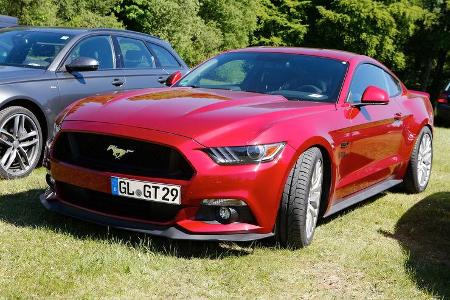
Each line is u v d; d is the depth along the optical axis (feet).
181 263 12.38
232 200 12.38
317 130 13.99
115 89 22.86
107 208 13.15
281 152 12.85
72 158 13.37
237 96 15.12
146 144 12.53
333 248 14.29
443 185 24.02
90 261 11.82
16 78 19.52
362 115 16.51
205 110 13.44
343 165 15.52
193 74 17.84
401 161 20.04
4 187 17.72
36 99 19.80
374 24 131.75
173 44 119.65
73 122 13.41
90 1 113.19
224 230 12.45
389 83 20.06
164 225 12.53
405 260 13.98
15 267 11.36
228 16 140.67
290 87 16.25
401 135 19.53
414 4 134.41
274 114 13.61
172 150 12.29
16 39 22.17
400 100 20.25
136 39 25.13
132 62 24.36
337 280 12.39
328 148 14.35
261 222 12.78
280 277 12.18
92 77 22.08
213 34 130.21
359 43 133.59
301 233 13.64
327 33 135.13
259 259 13.03
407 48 136.15
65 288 10.61
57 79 20.71
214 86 16.81
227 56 18.19
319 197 14.49
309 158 13.58
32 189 17.58
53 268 11.44
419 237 16.30
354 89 16.88
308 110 14.53
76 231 13.78
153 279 11.43
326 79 16.49
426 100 22.54
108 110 13.62
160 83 25.07
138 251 12.63
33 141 19.81
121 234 13.79
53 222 14.34
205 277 11.78
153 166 12.52
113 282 11.10
